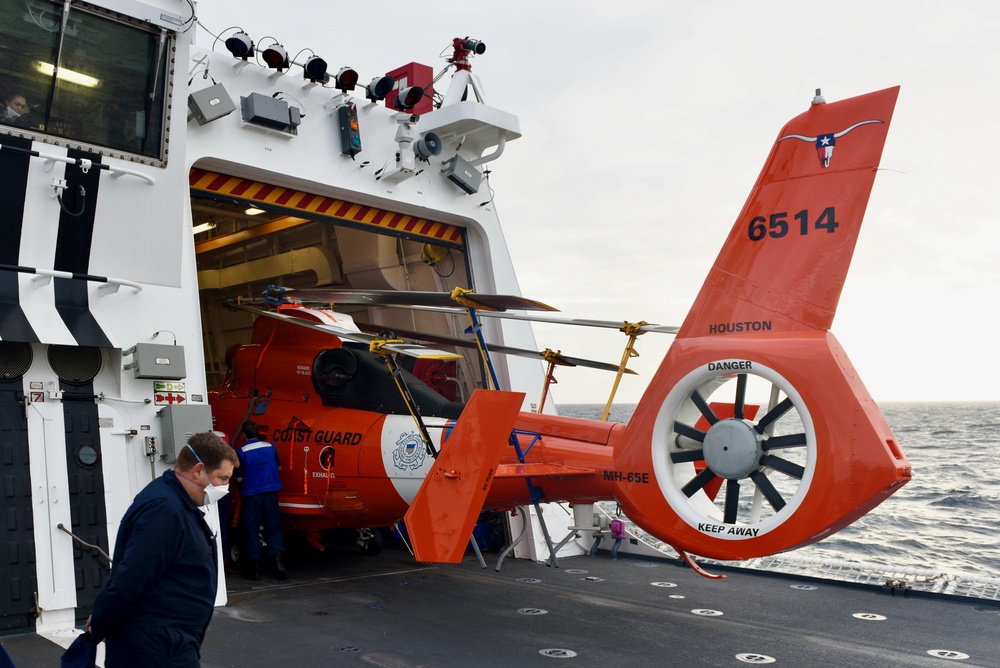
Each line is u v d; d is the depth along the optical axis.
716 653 4.25
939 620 4.95
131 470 5.29
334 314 6.32
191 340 5.73
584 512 5.50
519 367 8.04
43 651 4.27
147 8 5.07
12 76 4.75
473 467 4.48
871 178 4.18
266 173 6.44
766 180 4.55
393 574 6.73
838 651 4.27
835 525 3.97
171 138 5.35
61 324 5.04
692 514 4.46
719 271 4.63
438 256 8.30
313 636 4.62
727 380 4.72
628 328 5.64
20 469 4.80
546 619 5.05
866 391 4.09
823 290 4.23
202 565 2.66
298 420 6.83
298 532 7.25
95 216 5.16
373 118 7.13
